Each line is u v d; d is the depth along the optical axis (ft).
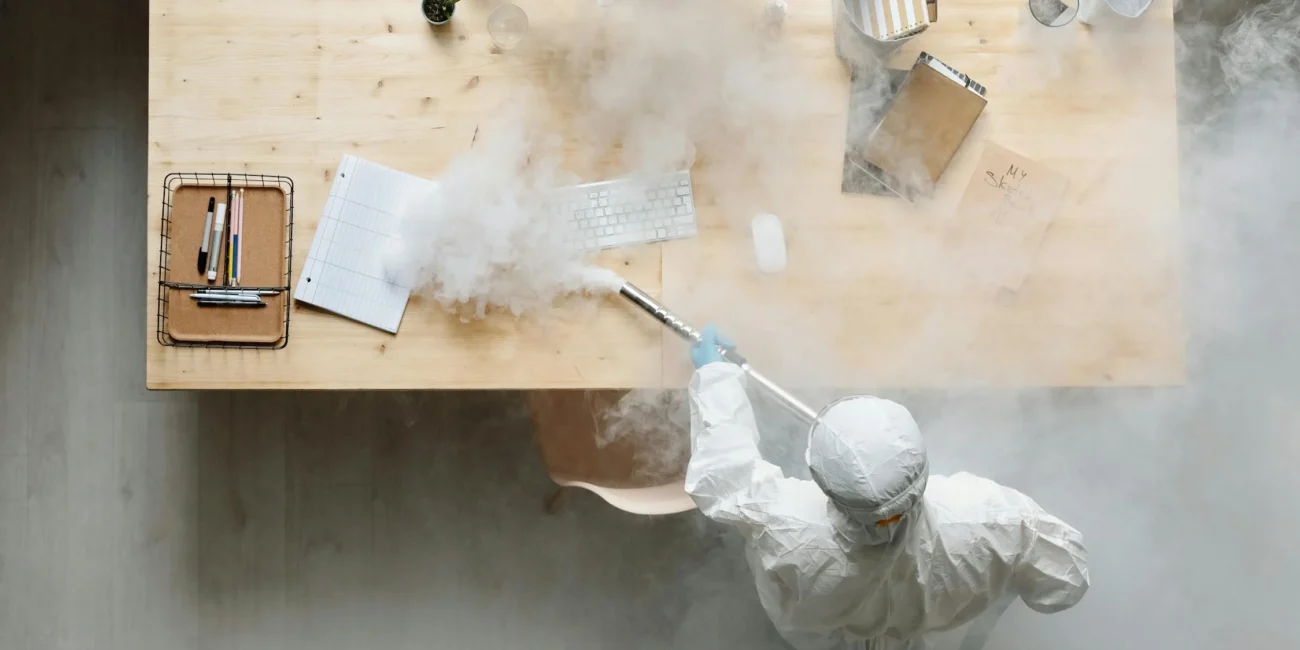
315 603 7.68
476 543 7.73
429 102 5.76
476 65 5.78
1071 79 5.86
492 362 5.66
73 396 7.72
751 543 5.35
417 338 5.64
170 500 7.70
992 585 5.14
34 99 7.75
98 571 7.66
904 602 5.16
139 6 7.78
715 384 5.32
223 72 5.69
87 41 7.75
